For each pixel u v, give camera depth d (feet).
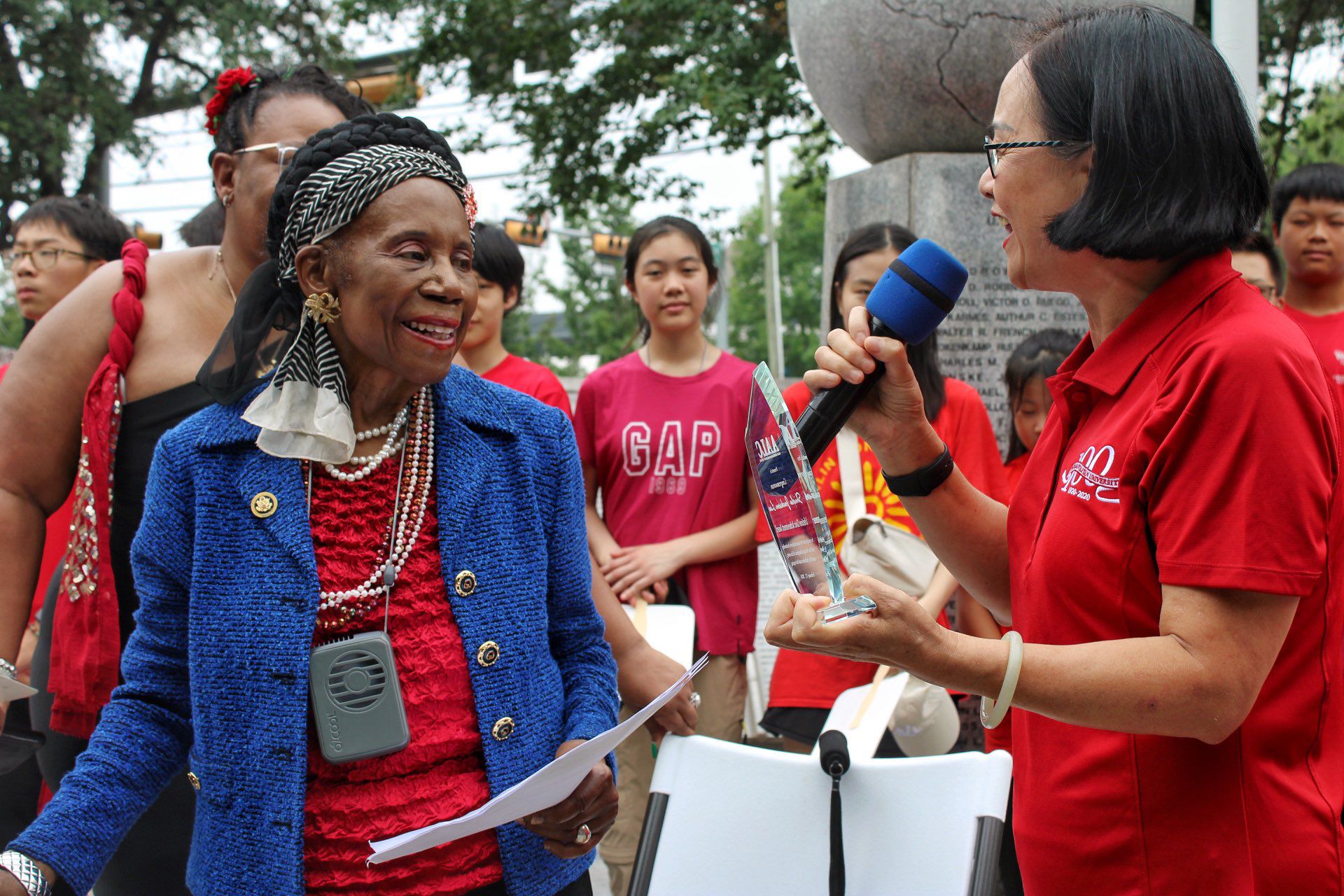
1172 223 4.62
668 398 12.70
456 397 5.74
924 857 6.95
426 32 43.11
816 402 5.75
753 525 12.19
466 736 5.43
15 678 6.88
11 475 7.54
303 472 5.41
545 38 42.93
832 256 15.43
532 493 5.80
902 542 10.82
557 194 44.68
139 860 7.37
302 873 5.07
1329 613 4.74
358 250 5.13
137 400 7.47
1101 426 5.07
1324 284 13.26
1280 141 32.27
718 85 36.42
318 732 5.13
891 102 14.32
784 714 11.41
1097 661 4.49
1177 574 4.46
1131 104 4.63
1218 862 4.71
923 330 5.67
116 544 7.47
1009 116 5.12
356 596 5.28
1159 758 4.82
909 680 10.22
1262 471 4.33
